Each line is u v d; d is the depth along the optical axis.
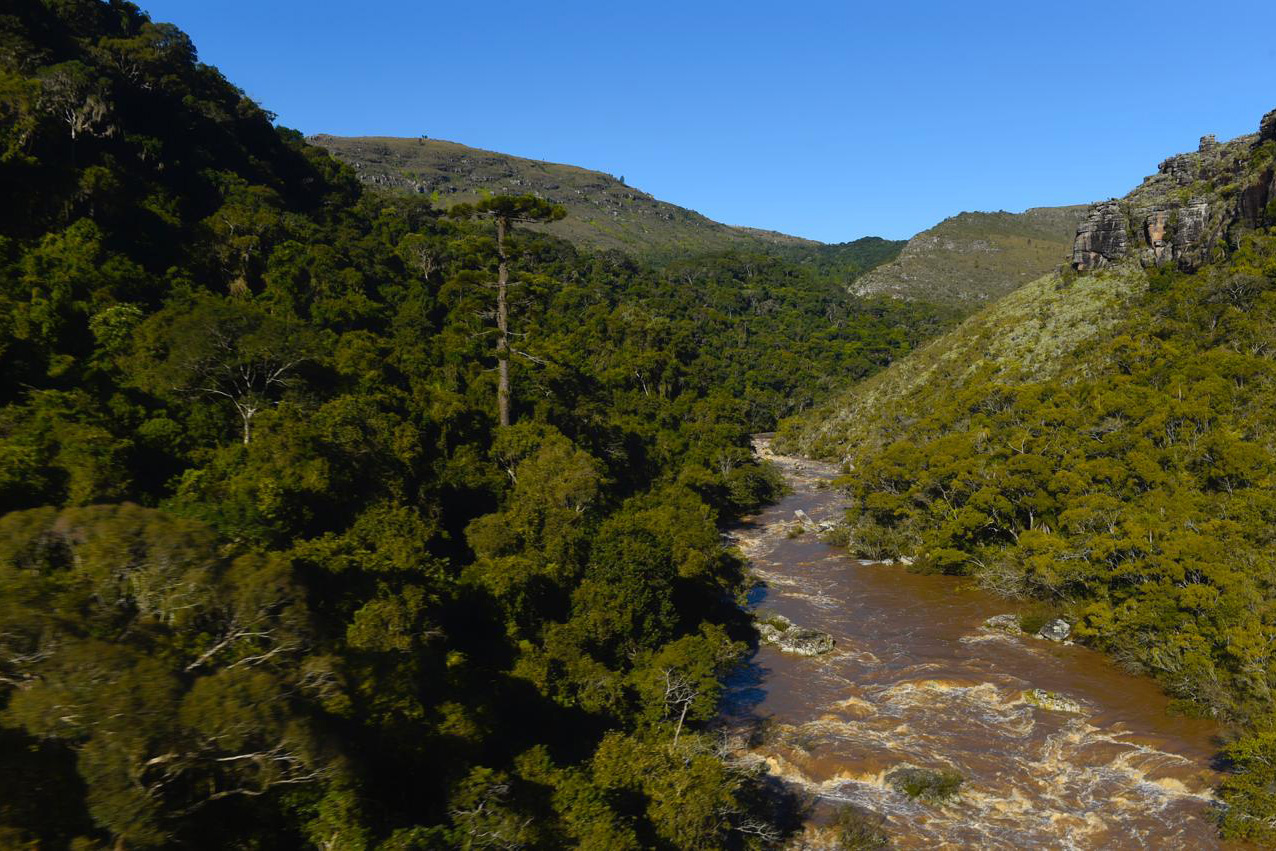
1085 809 27.81
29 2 66.12
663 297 181.62
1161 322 72.94
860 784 30.05
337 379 42.41
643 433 80.75
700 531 48.59
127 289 41.34
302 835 13.32
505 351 53.09
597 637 32.75
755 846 24.75
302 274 61.62
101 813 10.14
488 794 16.91
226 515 23.80
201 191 68.00
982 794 28.98
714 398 105.00
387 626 21.73
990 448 63.75
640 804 21.62
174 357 33.53
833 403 139.38
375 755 16.09
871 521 66.62
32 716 10.23
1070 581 45.78
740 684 39.19
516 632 30.88
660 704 29.44
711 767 23.25
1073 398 67.56
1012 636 44.44
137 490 23.88
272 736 12.16
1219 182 85.94
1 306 31.66
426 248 92.56
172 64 79.56
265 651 14.11
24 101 46.56
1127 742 31.73
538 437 50.50
